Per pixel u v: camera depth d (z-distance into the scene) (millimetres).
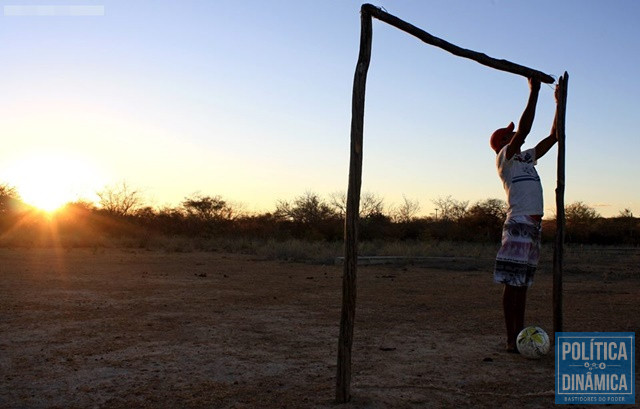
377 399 5078
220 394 5262
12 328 8188
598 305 10742
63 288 12602
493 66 6117
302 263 21938
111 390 5379
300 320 9172
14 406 4953
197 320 9016
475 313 10008
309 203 45688
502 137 7230
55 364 6270
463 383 5645
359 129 4863
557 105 6855
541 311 9961
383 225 42125
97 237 34406
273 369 6133
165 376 5836
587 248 34594
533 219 6848
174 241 32312
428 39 5414
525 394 5312
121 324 8586
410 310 10352
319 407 4875
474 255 25641
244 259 23672
